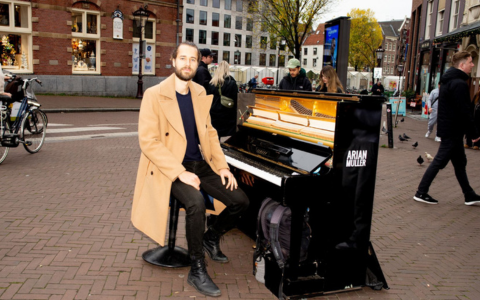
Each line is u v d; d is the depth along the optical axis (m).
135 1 19.48
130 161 6.82
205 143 2.96
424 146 10.37
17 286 2.73
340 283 2.88
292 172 2.79
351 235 2.84
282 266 2.80
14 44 16.62
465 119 4.86
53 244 3.42
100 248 3.40
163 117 2.85
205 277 2.84
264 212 3.09
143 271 3.06
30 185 5.12
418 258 3.58
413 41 27.36
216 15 61.34
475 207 5.14
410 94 23.78
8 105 6.43
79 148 7.68
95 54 18.89
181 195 2.80
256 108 3.80
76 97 17.48
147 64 20.52
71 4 17.53
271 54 67.25
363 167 2.77
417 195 5.32
